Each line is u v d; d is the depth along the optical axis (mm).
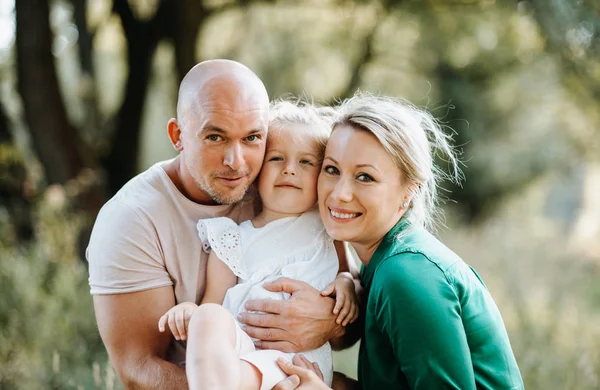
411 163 2166
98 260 2287
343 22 11141
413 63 12039
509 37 10805
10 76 8000
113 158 8953
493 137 15547
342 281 2309
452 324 1976
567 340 5211
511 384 2135
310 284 2314
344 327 2275
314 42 11750
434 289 2002
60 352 4266
